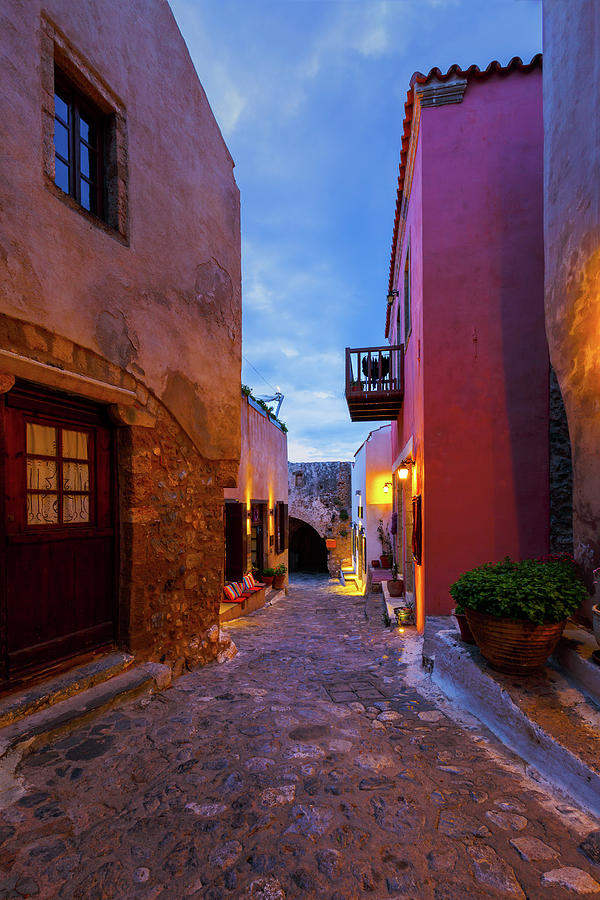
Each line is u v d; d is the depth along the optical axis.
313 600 13.76
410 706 3.54
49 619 3.12
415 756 2.68
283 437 15.62
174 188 4.36
